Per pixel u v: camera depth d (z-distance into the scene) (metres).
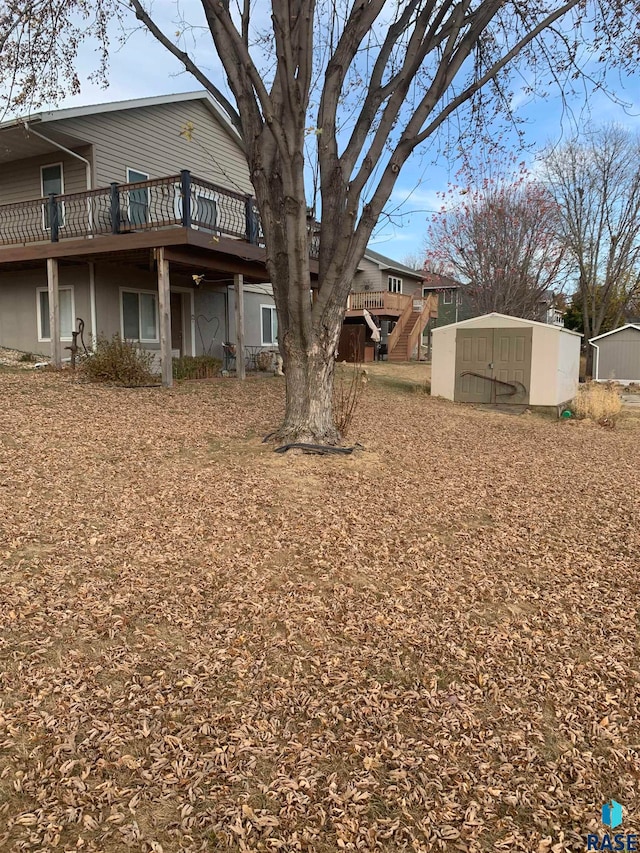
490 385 14.15
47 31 7.37
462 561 4.32
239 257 12.45
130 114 14.04
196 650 3.06
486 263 24.34
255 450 6.90
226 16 5.37
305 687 2.83
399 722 2.63
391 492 5.77
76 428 7.42
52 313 12.38
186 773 2.25
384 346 28.08
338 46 6.27
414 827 2.09
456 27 6.14
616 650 3.28
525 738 2.57
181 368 13.27
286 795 2.19
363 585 3.86
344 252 6.42
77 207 13.34
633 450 9.26
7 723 2.44
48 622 3.17
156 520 4.66
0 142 13.01
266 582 3.80
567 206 28.56
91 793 2.13
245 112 6.42
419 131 6.40
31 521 4.42
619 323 33.66
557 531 5.02
